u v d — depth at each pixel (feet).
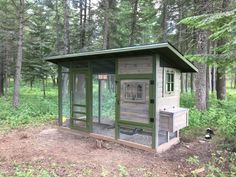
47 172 14.52
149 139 21.85
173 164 16.78
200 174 14.80
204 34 30.78
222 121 26.89
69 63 26.17
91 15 53.16
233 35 17.57
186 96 47.65
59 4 59.21
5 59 56.29
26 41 49.93
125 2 53.11
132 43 53.21
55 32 57.52
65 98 27.66
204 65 32.78
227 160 17.25
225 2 29.04
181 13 39.14
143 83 19.69
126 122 21.04
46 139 23.29
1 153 18.52
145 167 16.10
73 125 25.80
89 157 17.97
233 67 21.02
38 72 54.60
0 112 33.19
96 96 29.50
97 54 21.39
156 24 52.95
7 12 44.06
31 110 36.35
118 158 17.85
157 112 19.24
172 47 18.08
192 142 22.24
